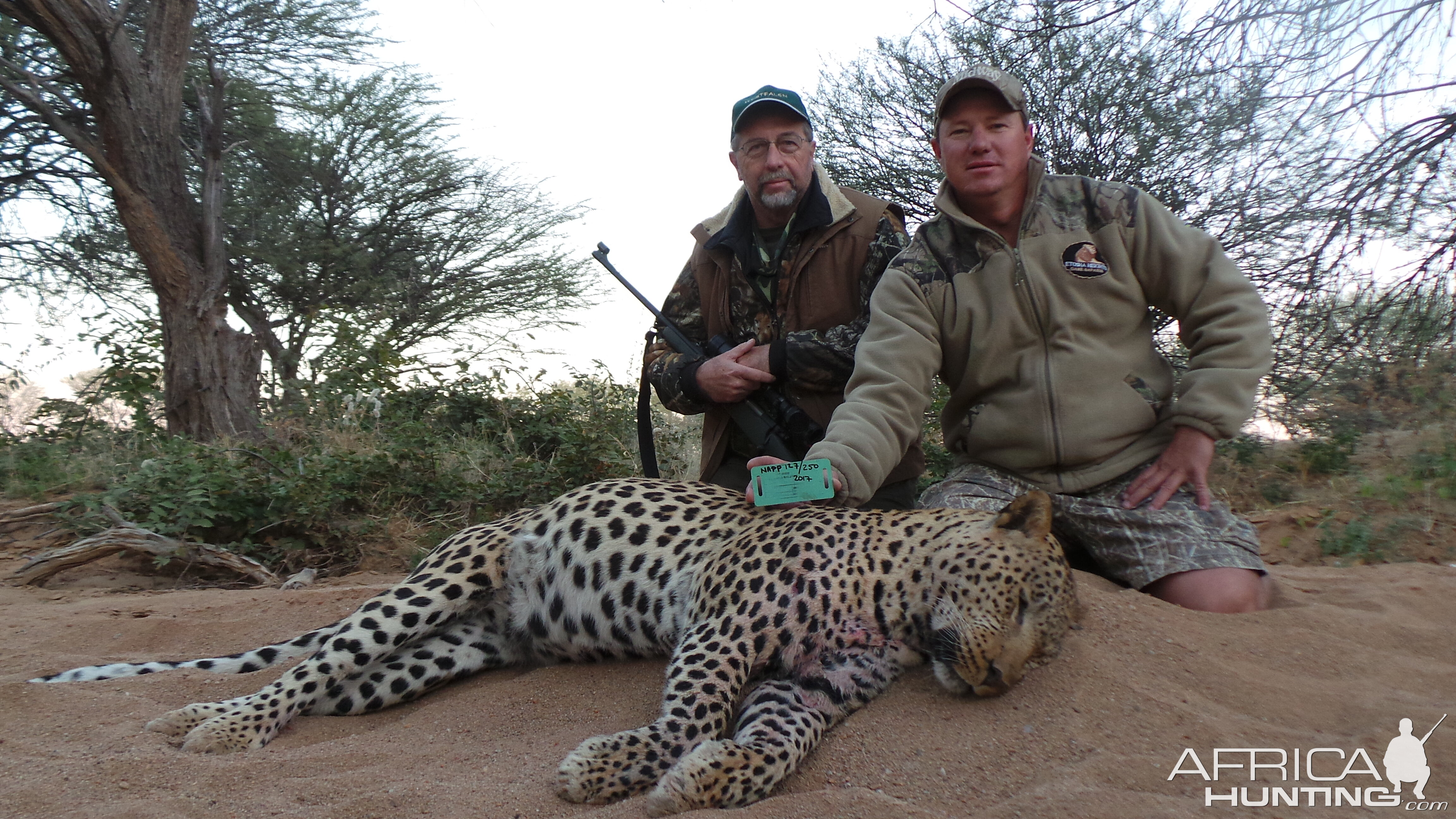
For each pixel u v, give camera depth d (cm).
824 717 149
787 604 156
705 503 184
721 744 133
